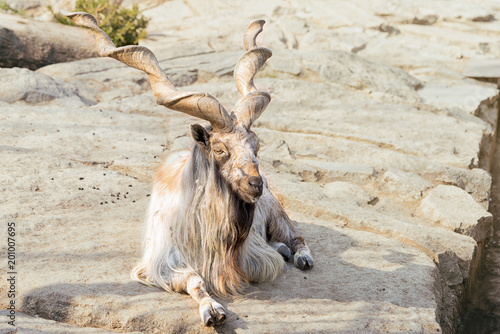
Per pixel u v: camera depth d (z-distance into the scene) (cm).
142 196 1456
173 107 910
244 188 873
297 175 1752
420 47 3609
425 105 2528
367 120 2289
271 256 1055
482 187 1789
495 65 3294
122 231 1227
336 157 1928
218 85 2606
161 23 3953
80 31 3122
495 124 2747
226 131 891
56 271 1016
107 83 2605
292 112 2345
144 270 1001
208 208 923
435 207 1570
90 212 1325
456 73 3159
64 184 1484
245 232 948
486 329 1237
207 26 3828
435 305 990
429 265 1160
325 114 2347
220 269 965
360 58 3017
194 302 936
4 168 1533
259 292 998
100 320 900
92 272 1019
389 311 955
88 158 1703
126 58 953
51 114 2077
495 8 4184
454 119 2341
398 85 2772
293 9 4138
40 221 1236
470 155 1975
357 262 1152
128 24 3334
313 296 994
